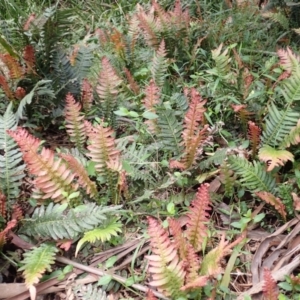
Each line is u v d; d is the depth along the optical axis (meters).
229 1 1.81
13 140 1.08
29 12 2.01
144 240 1.04
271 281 0.85
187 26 1.59
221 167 1.10
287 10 1.69
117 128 1.34
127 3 2.07
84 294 0.94
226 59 1.36
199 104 1.11
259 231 1.08
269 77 1.32
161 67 1.42
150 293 0.86
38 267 0.94
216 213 1.12
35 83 1.35
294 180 1.12
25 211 1.13
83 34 1.88
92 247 1.06
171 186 1.17
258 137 1.15
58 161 1.04
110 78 1.29
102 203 1.11
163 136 1.16
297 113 1.14
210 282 0.96
